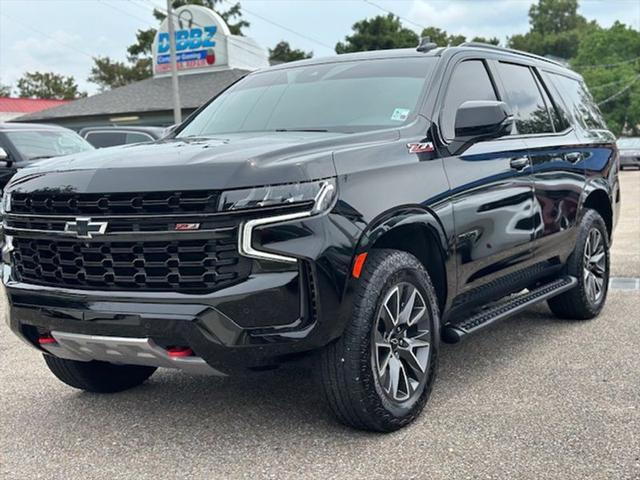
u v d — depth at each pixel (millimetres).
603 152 6297
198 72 32625
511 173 4734
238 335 3258
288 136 4031
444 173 4098
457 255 4168
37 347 3949
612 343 5316
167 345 3414
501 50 5352
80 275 3553
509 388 4363
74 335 3582
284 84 4957
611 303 6711
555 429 3689
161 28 33188
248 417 4039
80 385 4426
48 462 3555
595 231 6059
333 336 3396
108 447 3715
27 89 75938
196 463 3473
